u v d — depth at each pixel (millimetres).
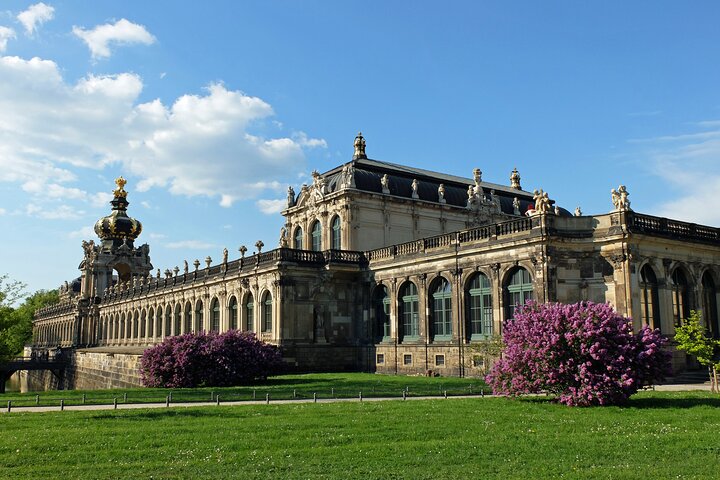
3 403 31625
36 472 15266
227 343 45656
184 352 43656
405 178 67938
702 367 42562
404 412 25031
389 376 48250
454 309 47844
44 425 22750
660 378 27219
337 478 14445
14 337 60219
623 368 26359
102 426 22375
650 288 41656
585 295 41125
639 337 27766
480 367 44719
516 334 29109
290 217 72125
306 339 56969
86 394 36344
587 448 17453
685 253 44156
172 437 19734
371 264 57750
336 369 57438
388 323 55594
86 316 118938
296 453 17109
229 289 67812
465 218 69625
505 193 77312
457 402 28531
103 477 14734
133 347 95062
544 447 17625
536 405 26938
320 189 66062
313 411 25984
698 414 23266
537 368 27469
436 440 18781
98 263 119812
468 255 47031
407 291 53719
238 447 18125
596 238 41188
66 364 101312
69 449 18016
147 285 95812
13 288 58000
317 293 57969
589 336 26844
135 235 124312
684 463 15641
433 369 49125
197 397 34031
